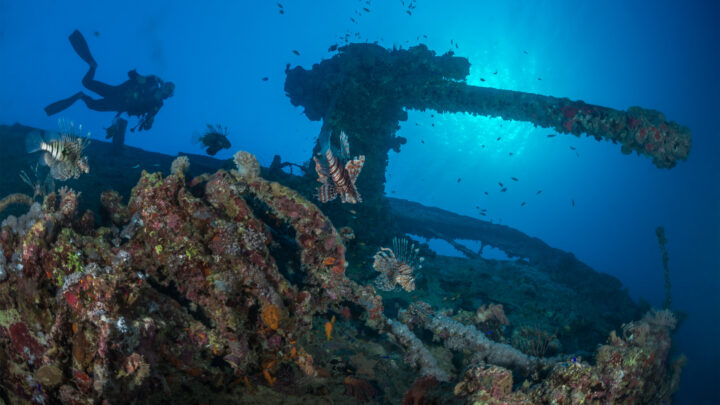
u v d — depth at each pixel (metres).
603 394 6.00
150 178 5.48
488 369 5.44
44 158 4.47
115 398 4.15
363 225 12.95
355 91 12.68
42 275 4.31
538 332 8.81
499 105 12.05
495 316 8.88
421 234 18.83
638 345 7.17
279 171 13.51
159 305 4.80
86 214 5.65
